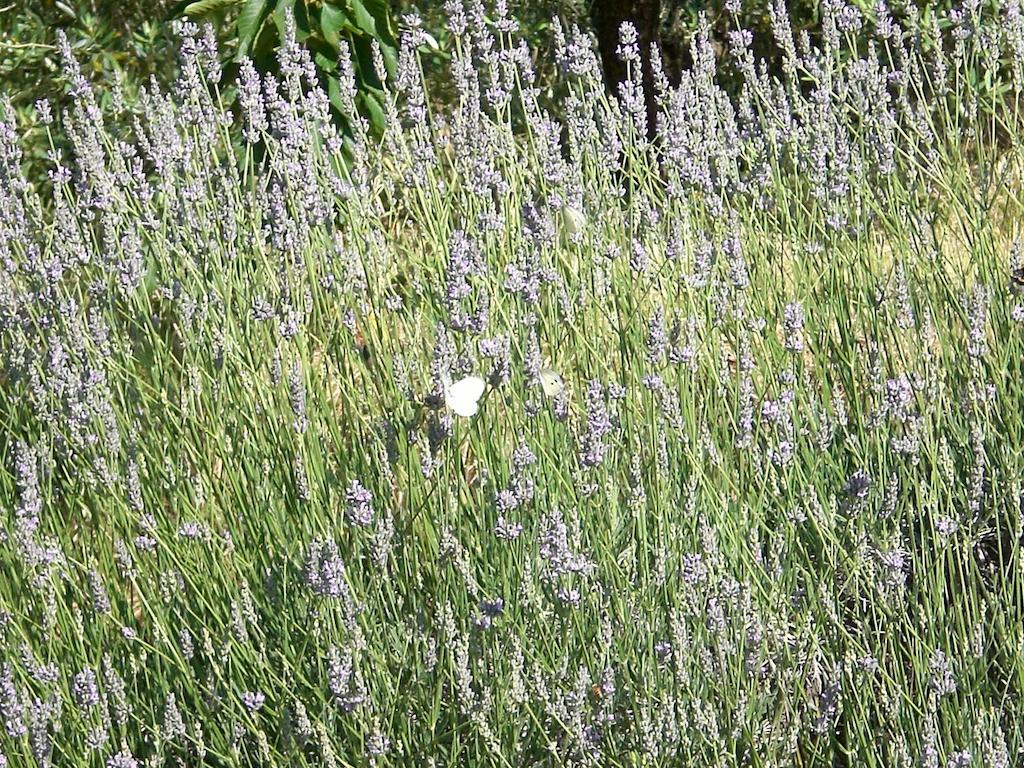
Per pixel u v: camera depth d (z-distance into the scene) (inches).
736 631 191.2
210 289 257.4
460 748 198.2
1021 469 221.6
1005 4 284.8
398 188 365.1
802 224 280.2
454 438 216.2
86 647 210.7
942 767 187.8
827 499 229.3
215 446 237.6
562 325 256.2
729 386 238.1
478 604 193.3
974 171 337.7
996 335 250.4
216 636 205.2
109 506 224.5
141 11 469.7
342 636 199.9
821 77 288.8
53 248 304.0
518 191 292.2
